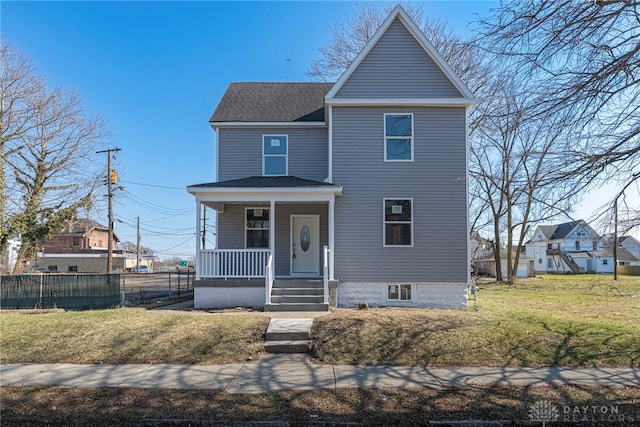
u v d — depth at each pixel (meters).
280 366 6.50
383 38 12.73
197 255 11.85
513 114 6.00
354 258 12.38
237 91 16.70
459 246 12.34
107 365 6.57
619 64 5.31
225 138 14.64
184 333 7.94
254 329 8.20
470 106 12.49
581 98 5.62
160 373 6.13
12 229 24.58
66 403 4.99
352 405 4.89
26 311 12.18
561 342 7.45
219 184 12.14
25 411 4.76
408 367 6.40
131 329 8.23
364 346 7.27
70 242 57.50
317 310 10.67
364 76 12.61
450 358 6.77
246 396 5.17
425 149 12.55
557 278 34.66
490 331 7.96
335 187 11.72
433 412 4.70
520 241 28.42
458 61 15.28
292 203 14.10
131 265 62.53
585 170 5.66
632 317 11.53
